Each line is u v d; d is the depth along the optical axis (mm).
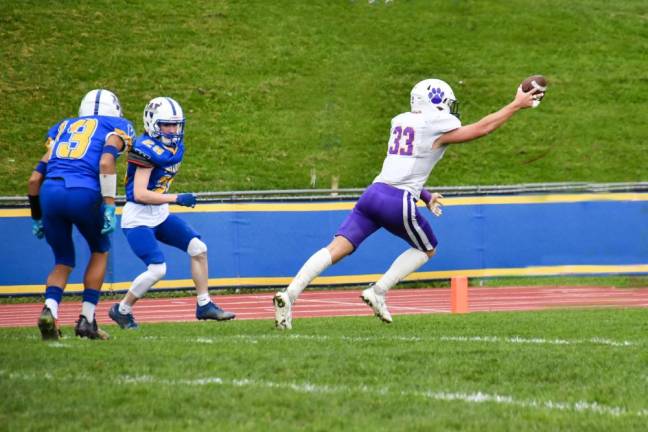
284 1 104000
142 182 30547
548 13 107062
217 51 94500
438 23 101875
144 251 31094
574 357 22062
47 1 99938
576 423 15305
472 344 24641
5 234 52562
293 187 74562
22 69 88750
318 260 29266
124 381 18469
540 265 56594
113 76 89250
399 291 55938
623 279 56375
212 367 20141
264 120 84375
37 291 52844
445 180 76750
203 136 81062
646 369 20562
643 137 84500
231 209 54688
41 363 20406
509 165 79812
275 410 16031
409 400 17000
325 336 26797
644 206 56375
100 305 50281
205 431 14516
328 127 83250
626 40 103438
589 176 78062
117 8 100250
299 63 92938
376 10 102938
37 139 79688
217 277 54344
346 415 15719
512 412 16109
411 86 90125
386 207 29500
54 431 14555
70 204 25000
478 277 56500
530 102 29000
